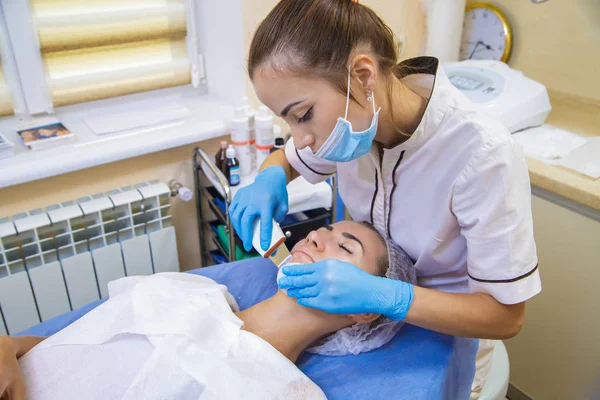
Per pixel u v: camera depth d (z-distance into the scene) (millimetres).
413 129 1038
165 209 1820
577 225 1608
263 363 1053
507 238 951
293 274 1061
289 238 1775
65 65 1769
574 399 1796
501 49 2148
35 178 1551
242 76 1900
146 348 1055
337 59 868
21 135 1656
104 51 1811
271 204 1258
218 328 1106
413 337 1213
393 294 1001
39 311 1675
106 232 1729
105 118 1858
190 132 1790
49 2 1654
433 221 1126
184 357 1019
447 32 2119
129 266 1786
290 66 866
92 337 1072
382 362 1163
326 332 1211
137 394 970
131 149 1682
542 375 1870
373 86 916
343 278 1009
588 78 1945
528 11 2053
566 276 1689
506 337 1035
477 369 1382
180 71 2012
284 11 889
